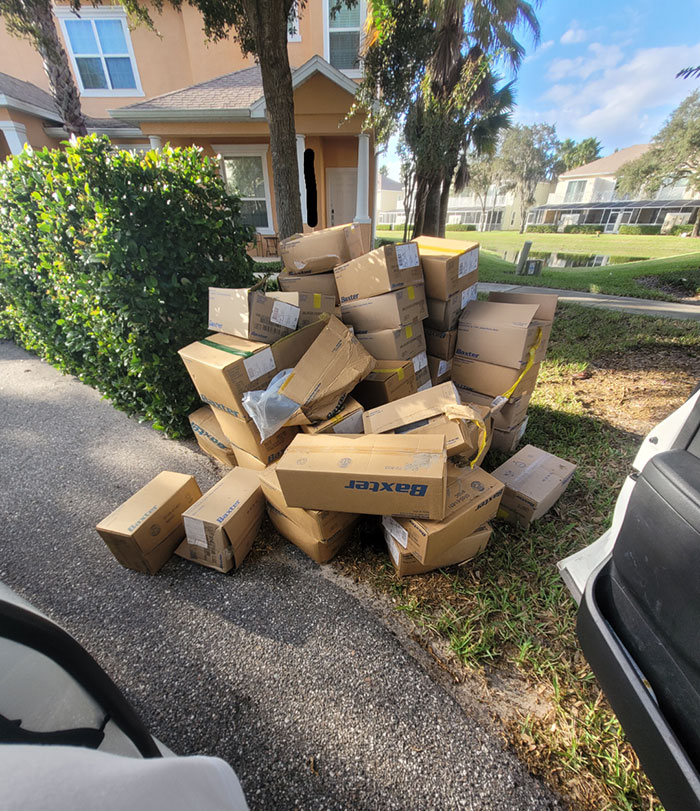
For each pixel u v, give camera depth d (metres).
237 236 3.10
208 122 7.56
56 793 0.39
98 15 9.05
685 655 0.81
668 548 0.87
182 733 1.28
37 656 0.74
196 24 9.09
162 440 3.04
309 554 1.90
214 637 1.58
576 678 1.40
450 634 1.55
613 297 7.50
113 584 1.84
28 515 2.29
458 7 6.07
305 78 6.82
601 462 2.58
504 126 10.30
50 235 2.87
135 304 2.55
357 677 1.42
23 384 4.05
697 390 0.98
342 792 1.13
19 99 8.45
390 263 2.23
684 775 0.78
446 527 1.54
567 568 1.40
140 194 2.47
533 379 2.62
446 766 1.18
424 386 2.61
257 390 2.08
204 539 1.80
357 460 1.58
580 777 1.15
